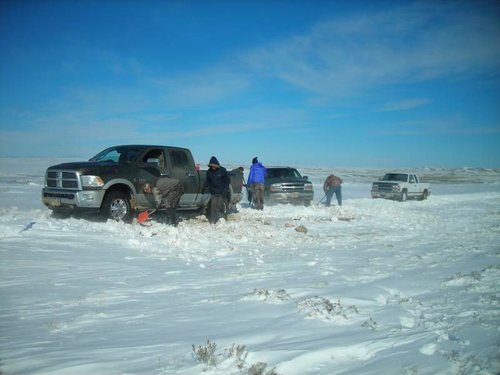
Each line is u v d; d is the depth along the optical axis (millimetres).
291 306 4871
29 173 53062
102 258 7508
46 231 9250
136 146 12758
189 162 13445
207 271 7004
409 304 5047
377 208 20656
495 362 3168
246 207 19469
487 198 33562
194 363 3264
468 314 4555
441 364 3203
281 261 8055
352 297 5301
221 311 4727
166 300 5211
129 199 11695
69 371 3121
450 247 10023
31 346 3666
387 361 3312
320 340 3762
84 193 10867
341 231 13250
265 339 3812
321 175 77312
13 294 5281
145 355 3443
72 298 5211
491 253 9062
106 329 4141
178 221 12297
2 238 8375
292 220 15328
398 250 9633
